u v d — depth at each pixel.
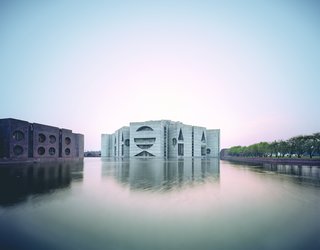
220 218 12.58
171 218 12.59
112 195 18.44
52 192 19.73
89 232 10.71
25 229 11.13
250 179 28.97
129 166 56.31
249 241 9.78
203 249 9.05
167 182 26.09
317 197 17.86
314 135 66.50
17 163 60.53
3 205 15.36
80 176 32.19
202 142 153.88
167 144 136.50
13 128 60.34
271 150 87.06
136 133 134.75
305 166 53.59
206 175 34.19
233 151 142.62
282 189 21.36
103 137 172.62
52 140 75.31
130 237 10.14
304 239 9.98
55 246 9.40
